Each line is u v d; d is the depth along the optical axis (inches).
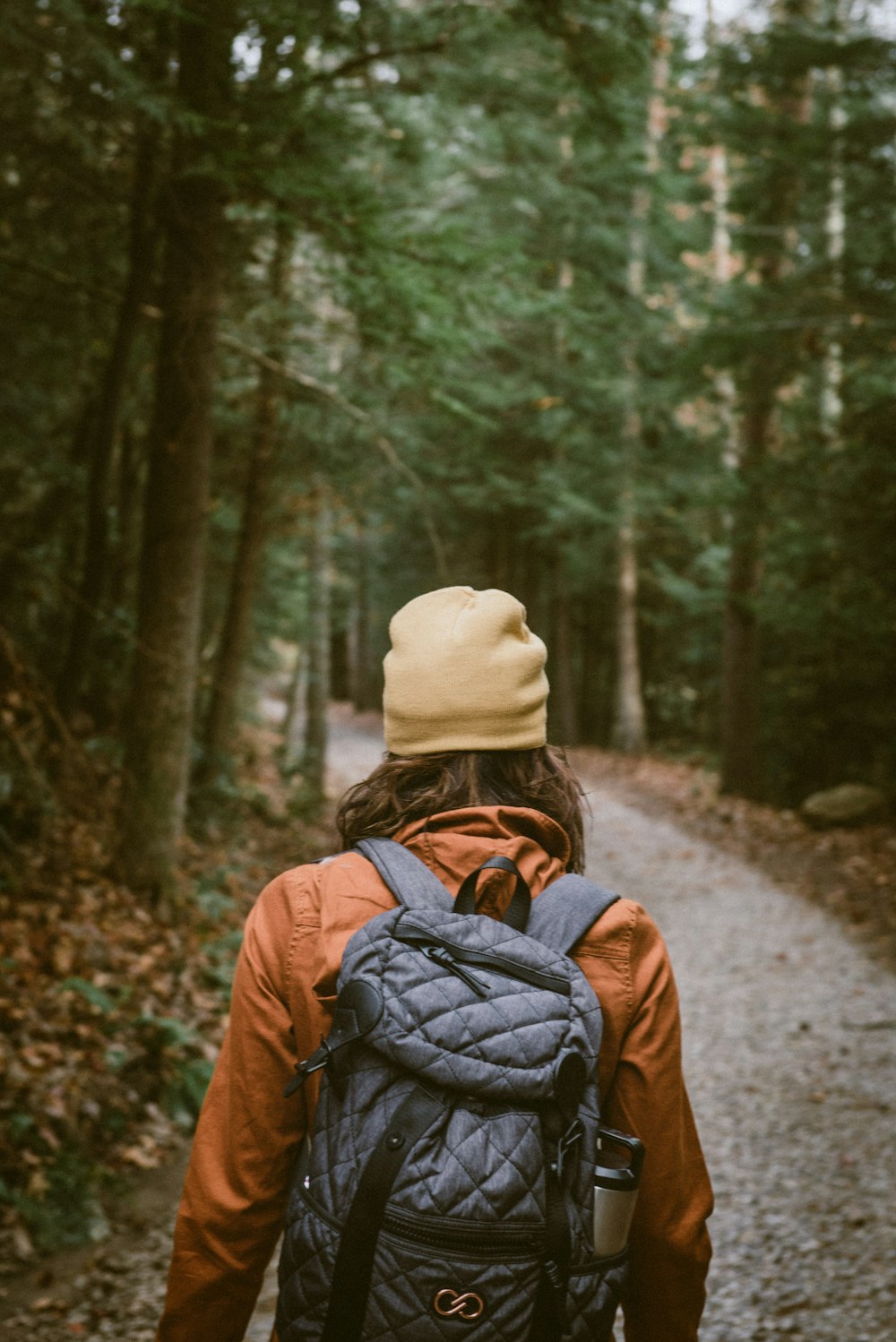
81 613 363.9
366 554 1201.4
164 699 322.3
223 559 627.5
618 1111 49.3
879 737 633.6
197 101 261.0
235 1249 49.5
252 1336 140.4
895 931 362.9
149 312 359.6
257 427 480.7
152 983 252.5
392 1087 45.0
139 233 321.1
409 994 45.3
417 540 1098.1
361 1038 45.1
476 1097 44.5
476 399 522.6
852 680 613.9
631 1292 52.4
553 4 272.2
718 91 510.6
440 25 295.1
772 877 467.5
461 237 288.8
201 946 296.5
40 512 446.9
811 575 596.1
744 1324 142.4
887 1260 154.6
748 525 605.3
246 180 261.3
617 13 273.7
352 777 862.5
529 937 48.9
